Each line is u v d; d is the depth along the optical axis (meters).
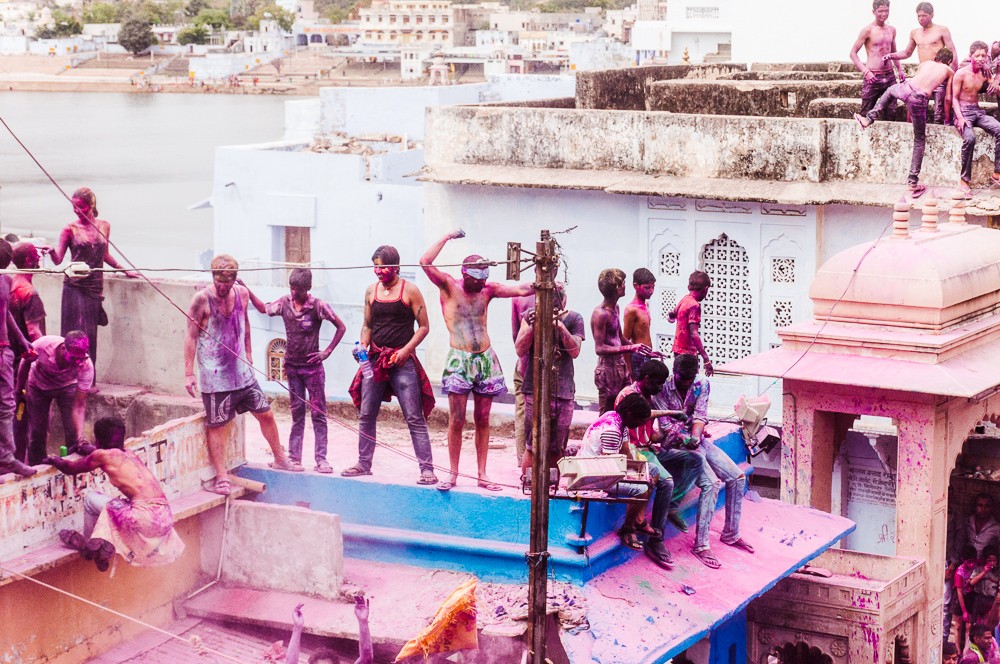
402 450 13.80
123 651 11.30
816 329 14.76
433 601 11.48
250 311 30.03
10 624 10.54
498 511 11.84
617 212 20.38
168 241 59.50
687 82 22.59
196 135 118.06
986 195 18.09
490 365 12.12
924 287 14.23
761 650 13.48
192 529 12.05
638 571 11.87
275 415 15.58
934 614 14.44
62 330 14.41
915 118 18.14
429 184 21.62
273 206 30.28
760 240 19.47
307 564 11.76
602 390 12.88
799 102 21.83
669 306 20.25
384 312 12.19
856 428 18.81
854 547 19.48
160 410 14.15
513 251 10.49
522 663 10.81
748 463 14.42
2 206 67.00
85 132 120.25
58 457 10.95
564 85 41.66
